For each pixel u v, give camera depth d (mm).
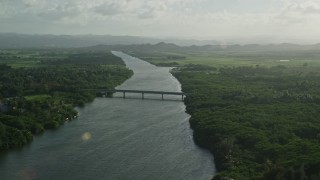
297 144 177125
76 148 198250
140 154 188375
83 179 160125
